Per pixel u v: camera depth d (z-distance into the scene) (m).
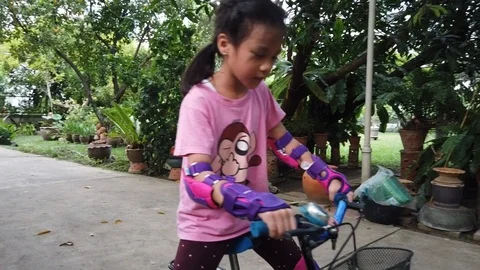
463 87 4.83
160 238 3.36
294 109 6.16
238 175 1.28
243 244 1.23
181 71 6.01
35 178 6.04
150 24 9.67
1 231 3.51
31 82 15.35
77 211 4.17
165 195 4.91
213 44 1.19
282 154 1.40
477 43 4.85
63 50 10.24
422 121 5.09
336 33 4.88
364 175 4.01
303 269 1.36
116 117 6.60
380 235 3.44
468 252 3.07
